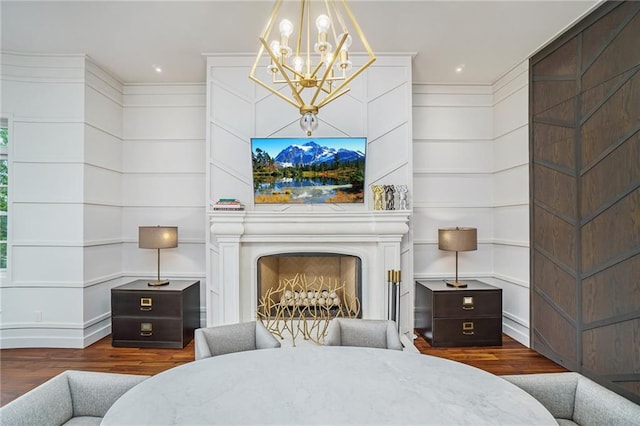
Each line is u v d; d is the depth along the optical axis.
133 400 1.33
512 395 1.38
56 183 3.49
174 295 3.52
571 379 1.69
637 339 2.32
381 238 3.48
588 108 2.74
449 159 4.18
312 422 1.19
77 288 3.50
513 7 2.72
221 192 3.61
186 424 1.18
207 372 1.58
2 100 3.44
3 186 3.58
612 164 2.51
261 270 3.63
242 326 2.22
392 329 2.19
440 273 4.15
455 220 4.18
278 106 3.61
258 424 1.18
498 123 4.06
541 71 3.35
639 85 2.30
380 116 3.61
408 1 2.67
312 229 3.45
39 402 1.52
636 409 1.43
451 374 1.57
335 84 3.59
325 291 3.87
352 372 1.58
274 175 3.58
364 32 3.13
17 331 3.47
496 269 4.12
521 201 3.64
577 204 2.85
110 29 3.05
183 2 2.68
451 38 3.21
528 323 3.54
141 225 4.15
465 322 3.52
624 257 2.41
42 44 3.30
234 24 2.99
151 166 4.16
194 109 4.16
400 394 1.38
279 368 1.63
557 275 3.10
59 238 3.49
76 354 3.34
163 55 3.53
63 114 3.51
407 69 3.59
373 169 3.61
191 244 4.16
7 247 3.45
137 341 3.52
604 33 2.59
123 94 4.15
